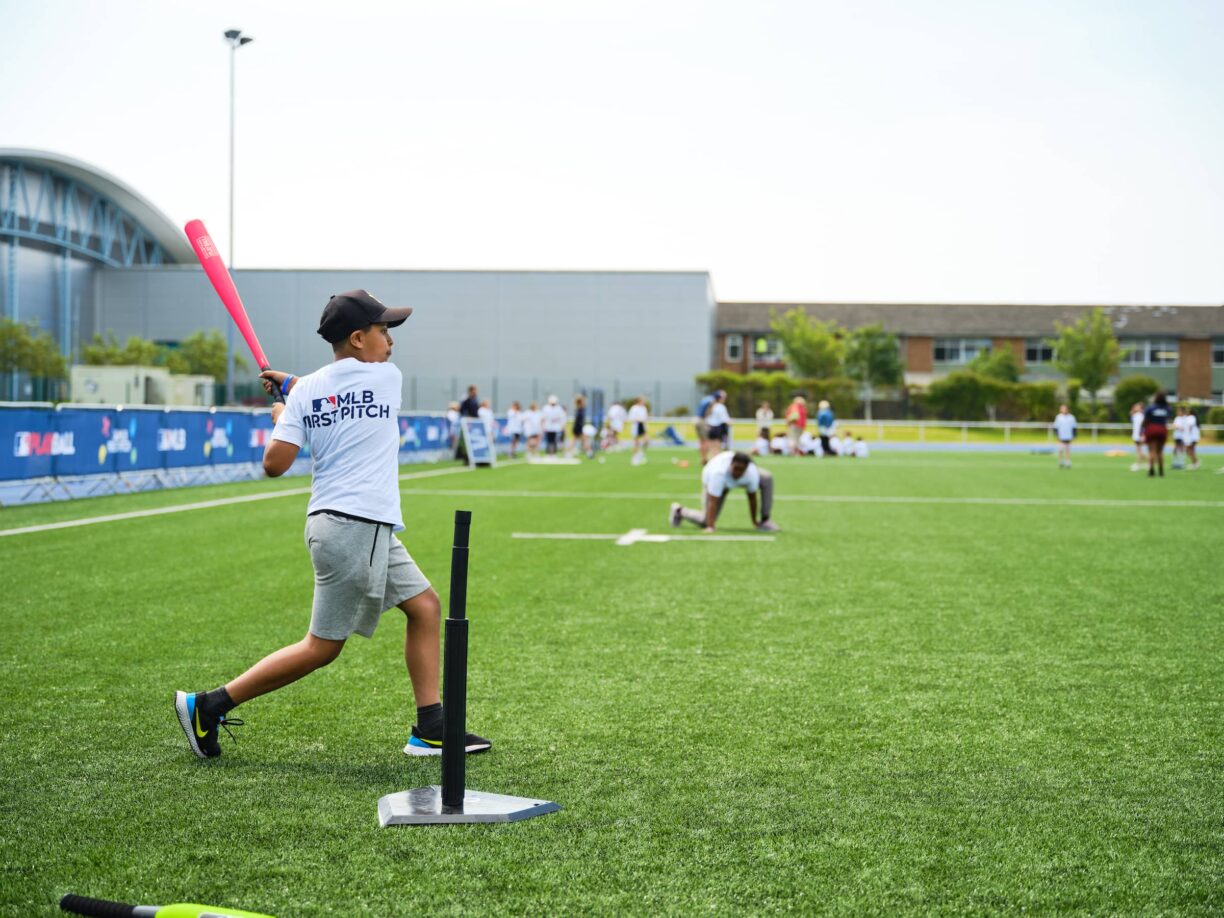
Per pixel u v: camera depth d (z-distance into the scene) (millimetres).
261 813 3863
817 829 3754
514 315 59375
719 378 58312
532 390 59625
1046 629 7324
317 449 4414
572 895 3193
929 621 7594
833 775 4340
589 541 12195
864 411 59812
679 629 7273
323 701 5469
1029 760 4551
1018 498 18766
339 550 4320
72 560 10328
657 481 22984
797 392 58094
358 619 4438
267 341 58125
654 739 4816
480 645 6758
